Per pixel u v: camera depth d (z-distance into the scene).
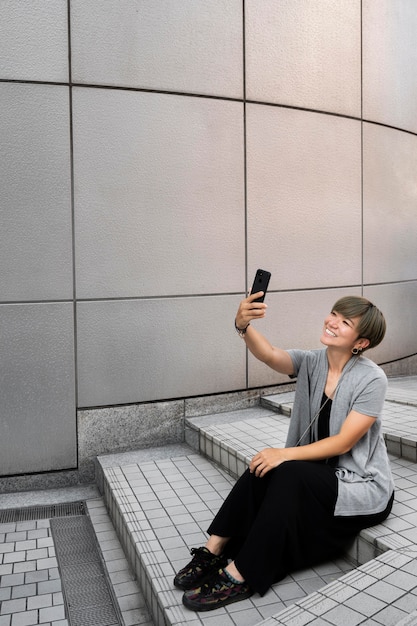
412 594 1.92
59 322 3.81
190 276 4.18
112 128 3.89
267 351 2.42
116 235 3.93
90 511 3.52
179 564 2.49
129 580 2.74
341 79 4.86
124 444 4.03
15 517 3.50
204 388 4.30
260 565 2.12
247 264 4.41
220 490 3.34
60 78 3.74
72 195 3.81
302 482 2.16
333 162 4.84
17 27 3.64
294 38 4.54
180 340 4.18
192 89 4.11
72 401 3.87
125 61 3.90
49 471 3.86
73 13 3.75
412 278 5.91
